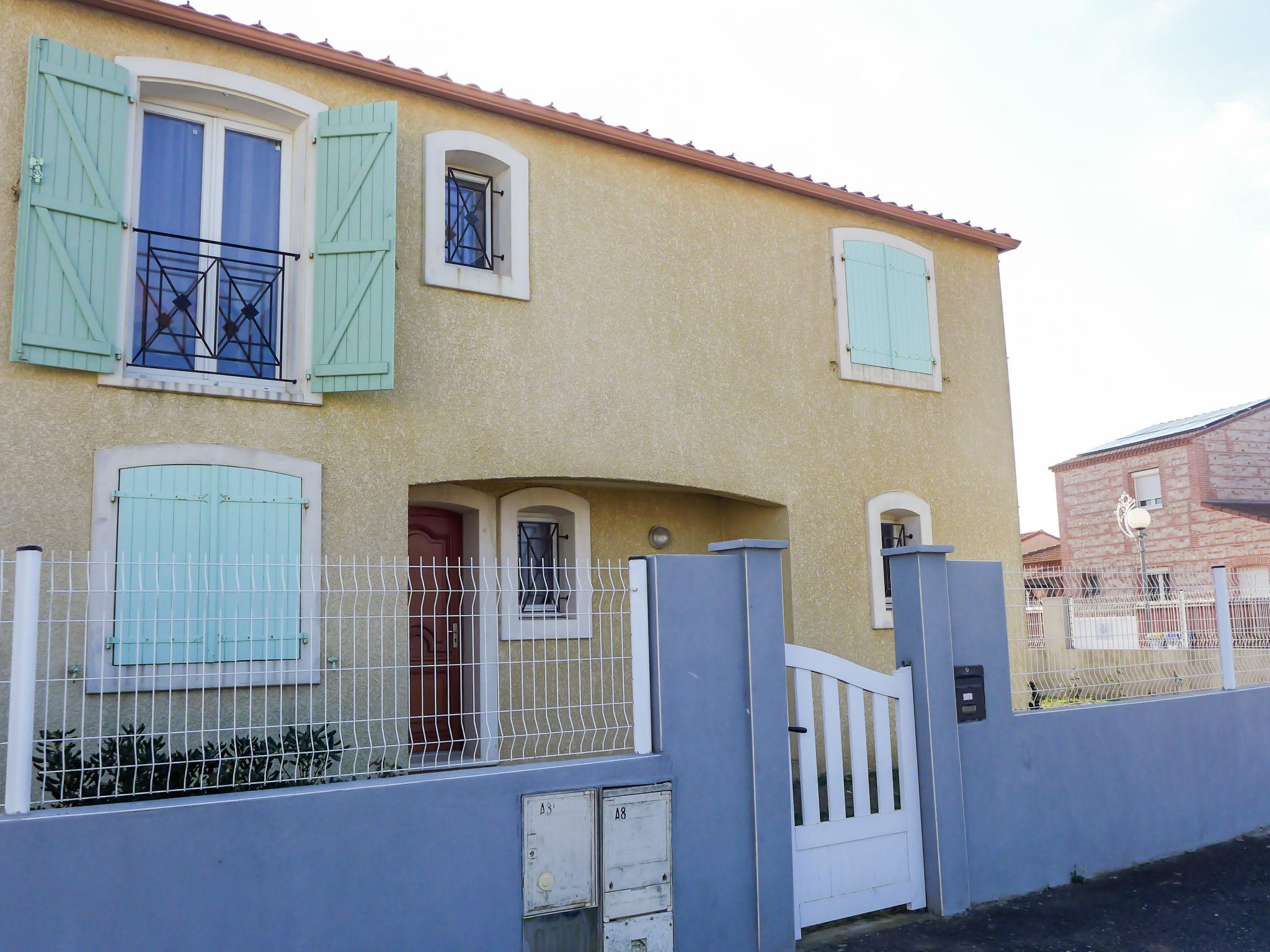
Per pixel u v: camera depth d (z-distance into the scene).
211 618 6.00
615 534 8.98
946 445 10.39
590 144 8.39
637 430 8.23
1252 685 7.79
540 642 8.21
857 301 9.87
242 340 6.73
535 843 4.28
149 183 6.63
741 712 4.93
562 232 8.10
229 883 3.65
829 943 5.05
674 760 4.66
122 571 5.69
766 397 9.11
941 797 5.55
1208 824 7.03
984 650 5.98
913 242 10.48
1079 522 25.70
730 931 4.71
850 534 9.50
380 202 6.89
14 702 3.52
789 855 4.94
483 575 6.16
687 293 8.75
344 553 6.71
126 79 6.26
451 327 7.42
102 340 5.99
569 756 5.10
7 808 3.45
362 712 6.52
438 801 4.09
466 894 4.10
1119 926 5.36
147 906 3.51
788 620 9.05
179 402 6.29
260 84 6.80
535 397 7.73
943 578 5.81
